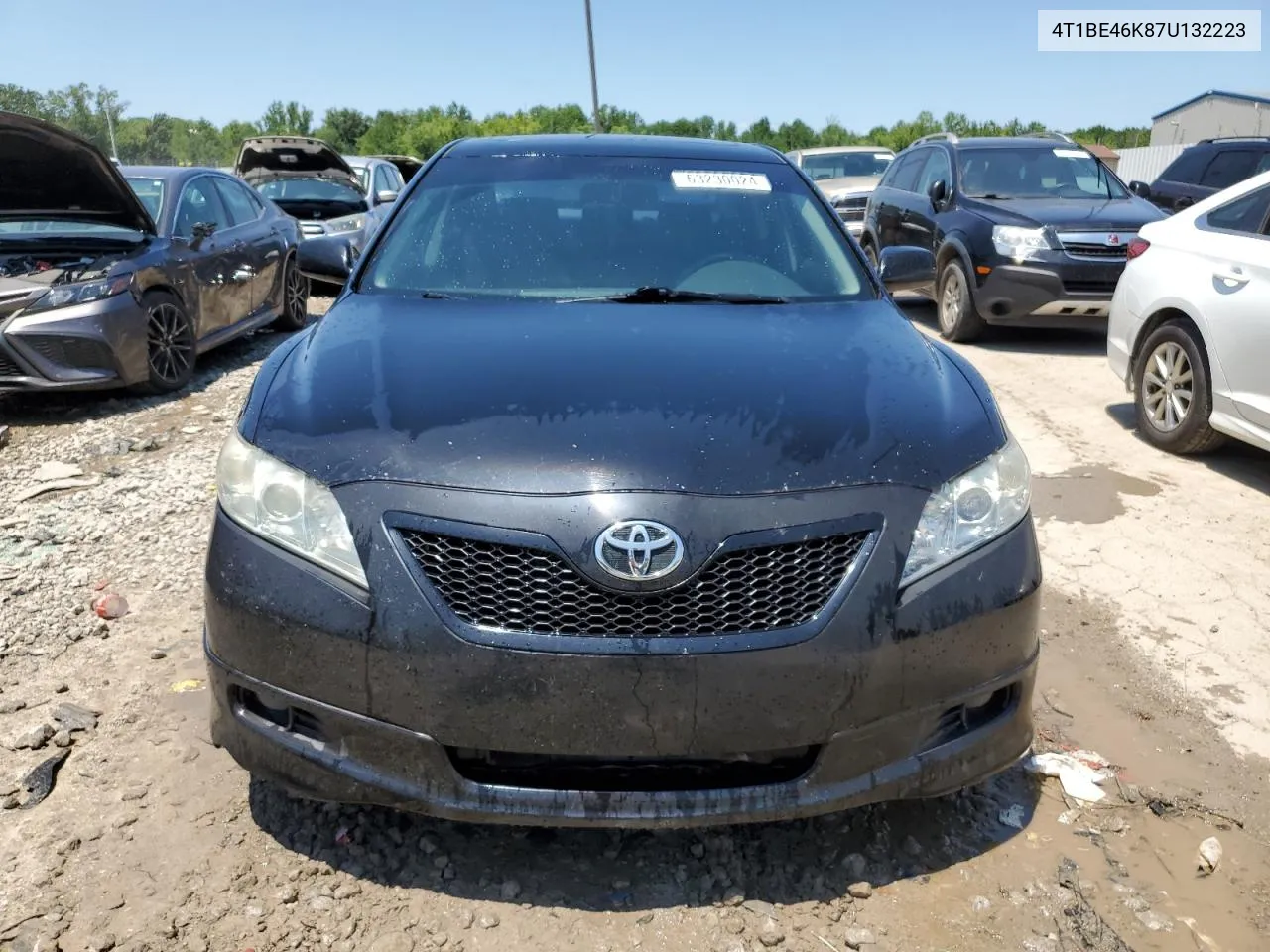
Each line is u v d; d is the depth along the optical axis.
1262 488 5.05
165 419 6.23
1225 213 5.39
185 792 2.62
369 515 2.10
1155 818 2.64
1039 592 2.33
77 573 3.93
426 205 3.60
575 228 3.47
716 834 2.51
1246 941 2.24
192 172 7.77
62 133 5.62
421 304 3.06
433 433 2.20
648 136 4.16
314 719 2.19
